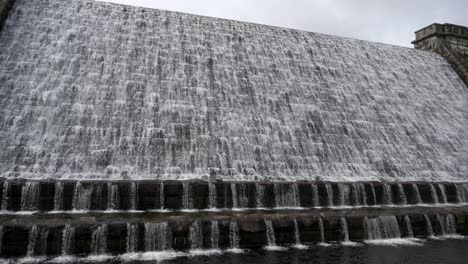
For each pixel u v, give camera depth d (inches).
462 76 1441.9
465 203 963.3
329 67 1230.9
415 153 1072.2
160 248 684.7
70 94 893.8
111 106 899.4
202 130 918.4
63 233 648.4
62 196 722.8
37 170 767.7
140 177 802.2
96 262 629.3
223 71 1069.1
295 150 954.1
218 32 1192.8
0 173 746.8
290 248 730.2
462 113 1283.2
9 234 633.6
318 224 768.9
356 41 1419.8
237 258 667.4
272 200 827.4
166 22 1160.2
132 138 859.4
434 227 842.8
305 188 848.3
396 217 818.2
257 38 1230.9
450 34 1605.6
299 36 1317.7
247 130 954.1
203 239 706.2
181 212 756.6
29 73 907.4
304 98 1088.2
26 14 1035.3
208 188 792.3
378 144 1052.5
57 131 829.2
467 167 1091.9
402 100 1228.5
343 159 979.9
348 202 876.6
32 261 625.6
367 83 1235.2
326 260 668.7
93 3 1138.7
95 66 966.4
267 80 1096.2
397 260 678.5
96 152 818.8
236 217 738.2
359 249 733.9
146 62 1015.6
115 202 743.7
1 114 824.9
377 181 929.5
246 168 882.8
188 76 1019.9
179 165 845.2
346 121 1074.1
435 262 671.8
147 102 930.7
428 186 945.5
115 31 1072.8
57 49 976.9
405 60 1430.9
